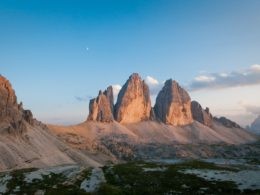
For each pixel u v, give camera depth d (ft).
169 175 303.68
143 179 292.61
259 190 229.86
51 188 267.39
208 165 392.06
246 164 463.42
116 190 240.53
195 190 241.55
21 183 296.51
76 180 310.04
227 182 258.16
